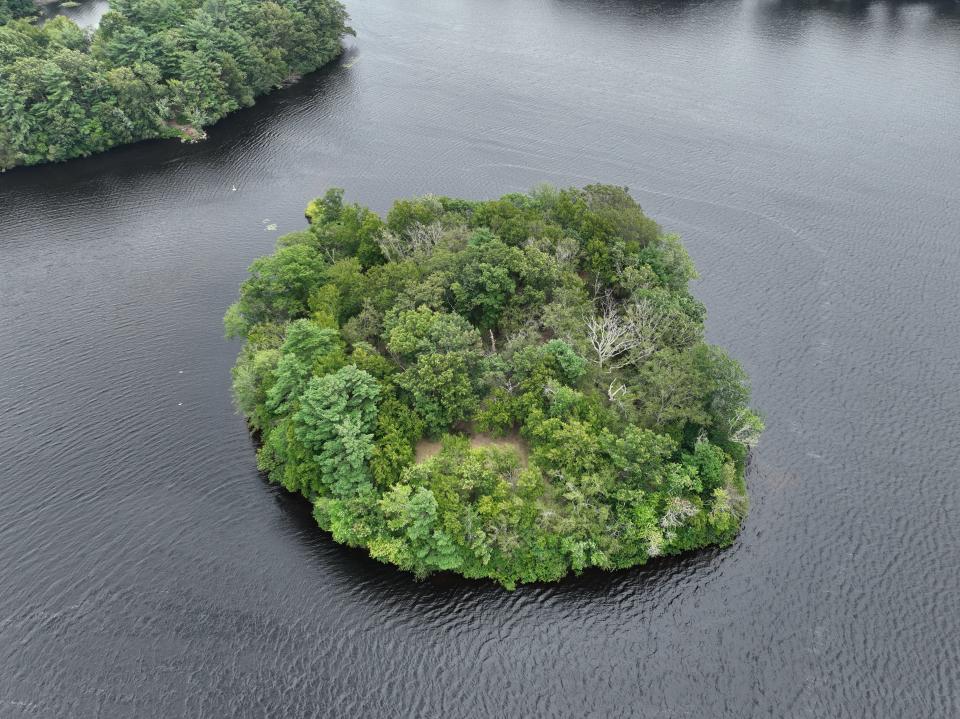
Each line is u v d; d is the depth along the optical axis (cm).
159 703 10200
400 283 13900
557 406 11844
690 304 14450
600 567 11456
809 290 17325
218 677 10456
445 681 10375
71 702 10238
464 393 12150
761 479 13062
